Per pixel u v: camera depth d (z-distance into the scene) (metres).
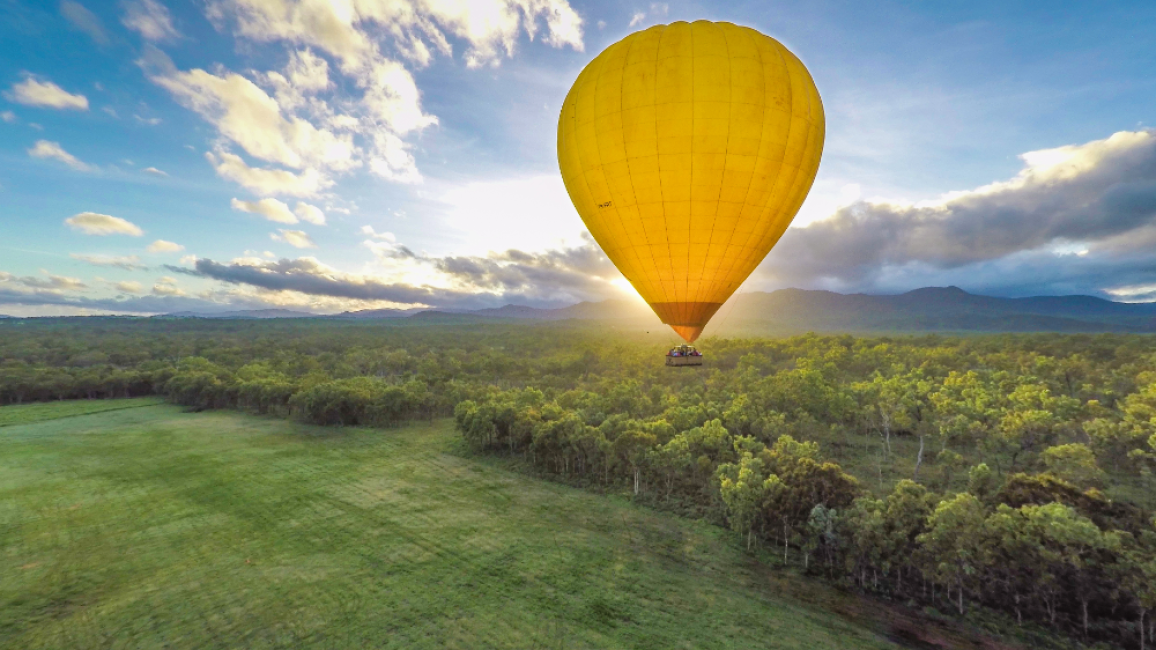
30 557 40.94
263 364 147.12
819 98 27.62
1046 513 31.16
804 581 36.62
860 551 35.12
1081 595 29.33
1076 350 144.38
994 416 66.00
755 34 26.53
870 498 38.50
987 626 30.83
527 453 67.25
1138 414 64.25
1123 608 29.33
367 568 38.72
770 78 25.25
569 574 37.62
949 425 63.78
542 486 57.31
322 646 29.84
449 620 32.12
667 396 92.75
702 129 25.22
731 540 42.91
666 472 53.31
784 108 25.52
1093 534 29.23
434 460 67.88
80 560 40.38
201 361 151.62
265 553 41.38
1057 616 30.88
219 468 64.50
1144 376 87.50
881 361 140.38
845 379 126.19
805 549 38.06
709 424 60.81
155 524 47.34
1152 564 27.47
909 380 105.75
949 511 32.56
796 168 27.09
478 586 36.06
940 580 32.31
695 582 36.53
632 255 30.14
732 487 43.50
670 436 60.84
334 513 49.69
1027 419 59.75
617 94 26.14
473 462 66.94
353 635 30.73
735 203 26.97
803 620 32.00
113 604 34.09
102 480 59.91
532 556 40.44
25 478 60.72
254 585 36.34
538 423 67.12
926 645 29.56
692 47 25.27
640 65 25.69
